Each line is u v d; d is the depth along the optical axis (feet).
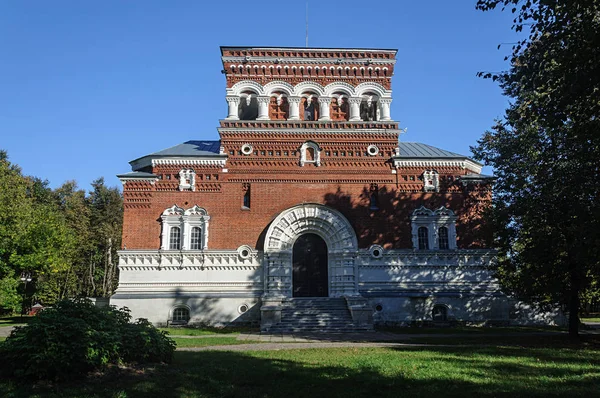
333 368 53.67
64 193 263.49
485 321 123.85
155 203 126.11
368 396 41.60
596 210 64.64
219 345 81.51
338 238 125.49
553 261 89.20
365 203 128.98
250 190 127.65
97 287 255.29
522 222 96.89
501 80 66.39
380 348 74.23
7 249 149.69
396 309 122.72
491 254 127.75
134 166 137.39
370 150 131.75
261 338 93.40
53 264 160.45
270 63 134.51
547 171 91.40
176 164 127.85
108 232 244.42
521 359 60.75
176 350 72.74
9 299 148.15
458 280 126.72
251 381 47.39
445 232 129.80
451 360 59.62
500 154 114.11
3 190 152.87
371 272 125.39
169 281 122.31
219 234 124.88
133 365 52.26
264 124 130.11
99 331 50.34
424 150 141.49
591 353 68.18
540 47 60.59
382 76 136.46
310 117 141.69
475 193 131.44
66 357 45.21
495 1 60.85
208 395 42.27
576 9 54.60
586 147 65.92
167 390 43.80
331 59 136.05
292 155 130.11
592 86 53.67
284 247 124.26
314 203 126.93
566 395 41.22
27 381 44.93
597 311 198.80
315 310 114.01
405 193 130.21
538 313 126.00
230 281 122.83
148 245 123.85
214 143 145.89
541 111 60.85
